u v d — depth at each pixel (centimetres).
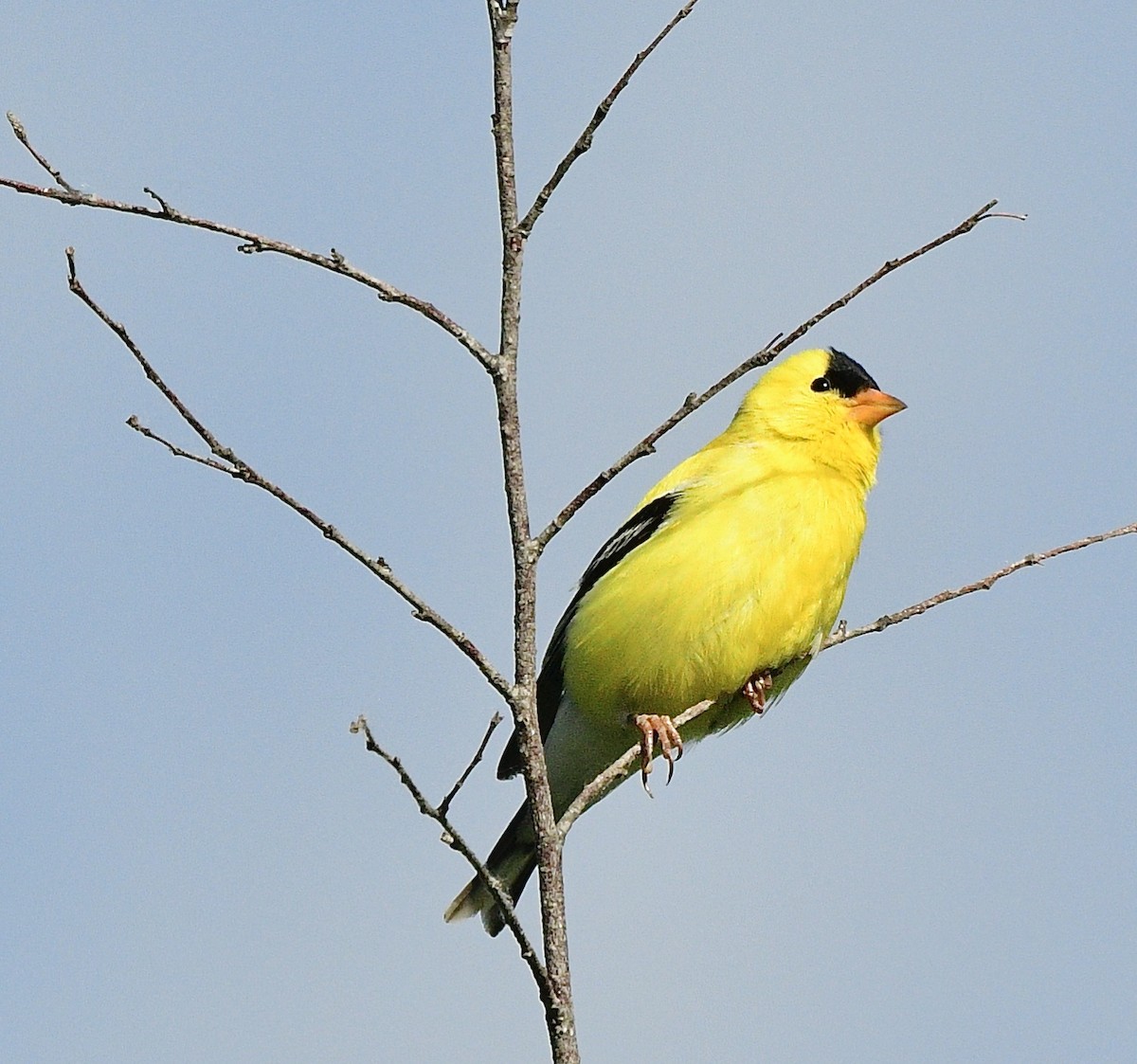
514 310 705
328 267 688
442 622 689
